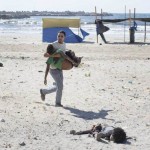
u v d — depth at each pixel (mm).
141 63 40812
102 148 14289
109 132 15391
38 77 30000
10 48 56812
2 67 35188
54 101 21969
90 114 19266
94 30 130250
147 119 18484
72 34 72875
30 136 15562
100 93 24391
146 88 26453
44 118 18281
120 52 53750
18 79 28953
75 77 30375
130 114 19391
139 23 182375
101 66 37625
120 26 158750
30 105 20781
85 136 15727
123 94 24250
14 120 17781
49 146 14406
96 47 60438
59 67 20297
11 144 14547
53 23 73125
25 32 117625
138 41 77875
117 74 32781
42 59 43000
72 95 23672
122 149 14242
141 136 15836
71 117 18625
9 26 170750
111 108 20562
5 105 20609
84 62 40625
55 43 20219
